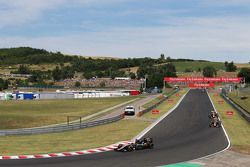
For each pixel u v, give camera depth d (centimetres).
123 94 16550
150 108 9469
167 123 6856
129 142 4494
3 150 4016
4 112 9438
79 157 3691
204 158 3806
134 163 3472
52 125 7331
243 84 19962
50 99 14588
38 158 3603
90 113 9319
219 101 12169
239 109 8881
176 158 3762
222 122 7112
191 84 16938
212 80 16088
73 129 5959
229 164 3581
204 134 5550
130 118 7744
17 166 3228
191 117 7875
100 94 16462
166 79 16775
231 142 4853
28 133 5366
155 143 4688
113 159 3625
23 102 12975
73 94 16012
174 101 12444
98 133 5572
